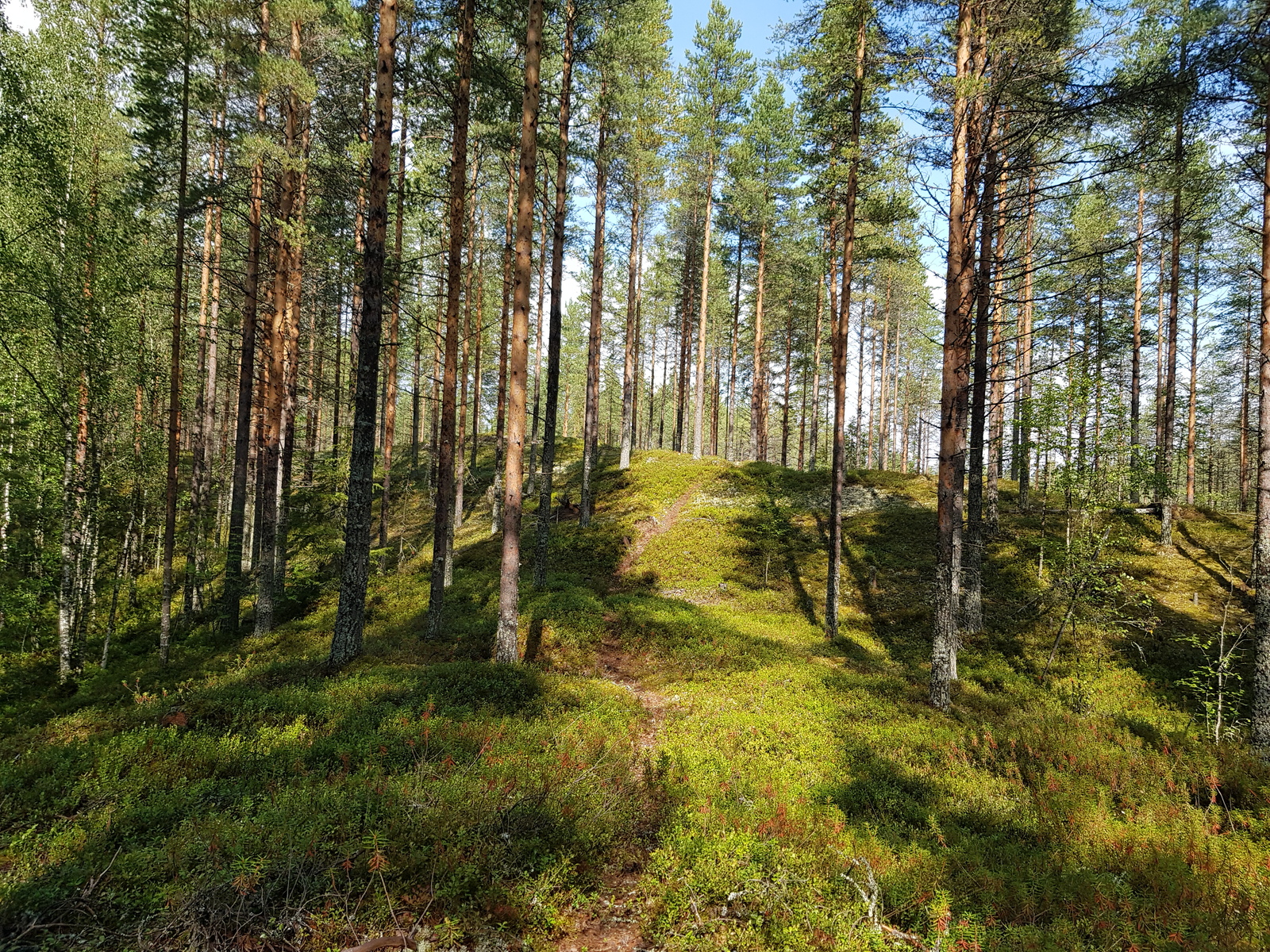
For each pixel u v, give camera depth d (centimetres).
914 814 685
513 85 1520
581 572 2252
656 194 3098
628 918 475
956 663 1462
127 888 412
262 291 2052
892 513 2683
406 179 1411
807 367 4366
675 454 3866
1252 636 1424
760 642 1534
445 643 1359
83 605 1664
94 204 1555
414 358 3241
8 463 1638
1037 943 413
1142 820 661
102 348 1647
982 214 1300
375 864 427
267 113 1722
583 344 5988
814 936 424
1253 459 3312
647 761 780
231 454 3173
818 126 1723
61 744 679
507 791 591
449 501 1441
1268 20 862
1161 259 2395
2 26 1446
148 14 1277
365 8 1495
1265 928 454
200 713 801
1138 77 1021
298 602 1914
